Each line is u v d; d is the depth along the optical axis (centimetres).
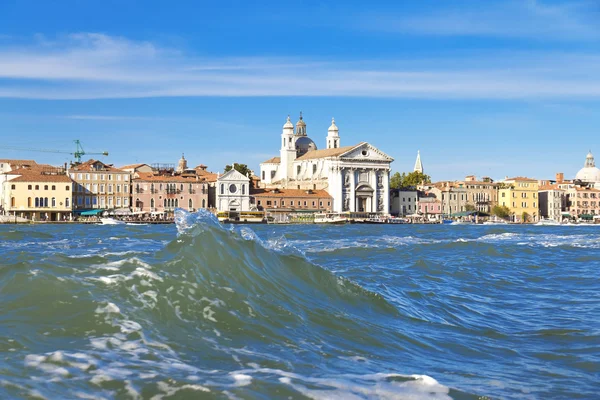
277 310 2255
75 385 1501
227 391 1520
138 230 11375
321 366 1814
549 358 2134
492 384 1797
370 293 2748
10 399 1383
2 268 2373
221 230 2781
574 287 3828
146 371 1612
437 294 3303
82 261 2642
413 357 2047
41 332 1828
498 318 2791
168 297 2138
